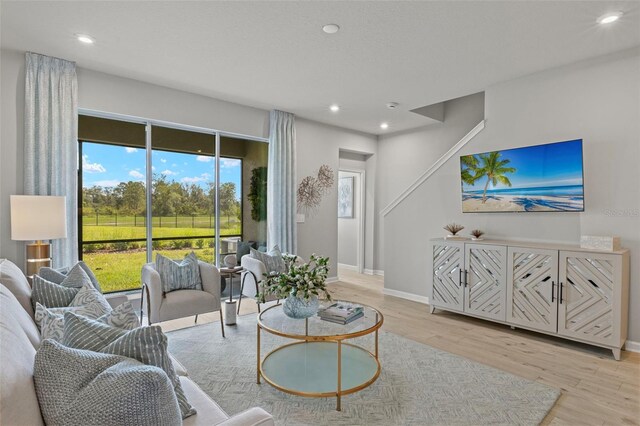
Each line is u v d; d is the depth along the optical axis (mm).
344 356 2750
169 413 1032
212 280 3418
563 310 3238
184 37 3014
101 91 3793
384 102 4781
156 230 4348
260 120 5121
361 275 6688
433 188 4676
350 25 2803
